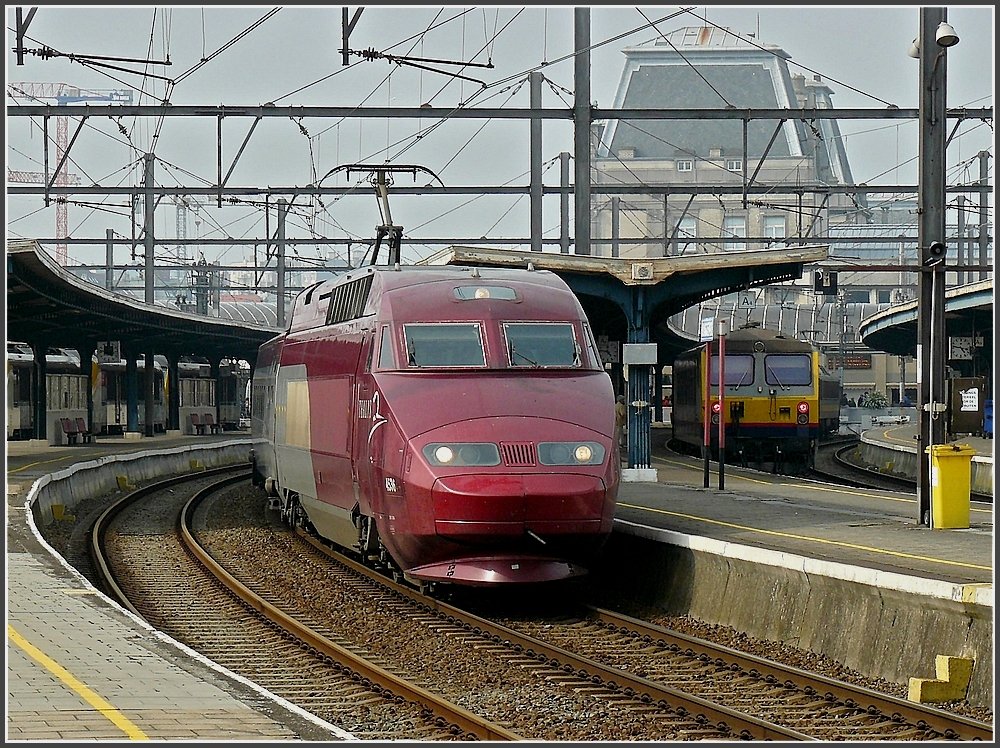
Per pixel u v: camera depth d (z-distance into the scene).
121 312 53.72
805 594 17.30
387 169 32.50
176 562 27.19
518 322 21.70
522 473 19.08
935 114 23.72
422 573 19.94
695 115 39.50
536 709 13.78
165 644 15.43
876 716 13.09
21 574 20.77
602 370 21.70
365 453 21.59
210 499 41.75
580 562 19.73
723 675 15.34
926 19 23.72
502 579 19.09
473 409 19.98
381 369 21.41
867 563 17.39
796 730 12.62
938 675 14.03
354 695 14.45
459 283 22.38
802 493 31.97
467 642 17.70
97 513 37.03
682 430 53.75
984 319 55.22
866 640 15.83
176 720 11.73
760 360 46.25
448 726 12.71
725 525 23.50
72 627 16.42
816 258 33.31
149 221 58.38
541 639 18.11
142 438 72.19
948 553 18.92
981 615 13.99
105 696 12.69
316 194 46.72
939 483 22.89
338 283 26.42
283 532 32.94
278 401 32.69
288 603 21.83
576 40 38.16
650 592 21.34
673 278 34.97
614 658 16.64
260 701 12.57
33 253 34.47
